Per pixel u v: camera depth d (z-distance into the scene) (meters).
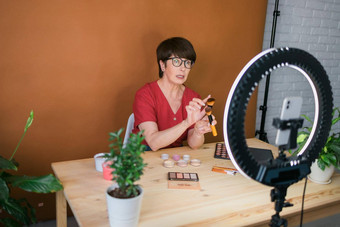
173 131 1.48
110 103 2.10
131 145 0.82
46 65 1.87
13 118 1.85
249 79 0.65
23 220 1.46
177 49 1.63
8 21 1.73
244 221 0.94
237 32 2.44
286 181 0.75
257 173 0.71
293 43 2.87
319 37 3.00
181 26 2.21
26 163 1.94
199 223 0.92
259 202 1.06
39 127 1.93
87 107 2.04
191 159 1.45
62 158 2.04
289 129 0.72
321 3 2.91
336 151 1.20
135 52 2.10
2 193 1.28
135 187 0.89
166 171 1.29
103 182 1.19
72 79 1.96
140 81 2.17
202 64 2.36
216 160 1.45
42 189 1.14
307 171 0.78
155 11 2.09
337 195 1.14
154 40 2.14
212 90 2.46
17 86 1.83
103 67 2.03
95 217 0.93
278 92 2.91
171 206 1.01
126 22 2.02
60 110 1.97
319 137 0.80
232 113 0.66
